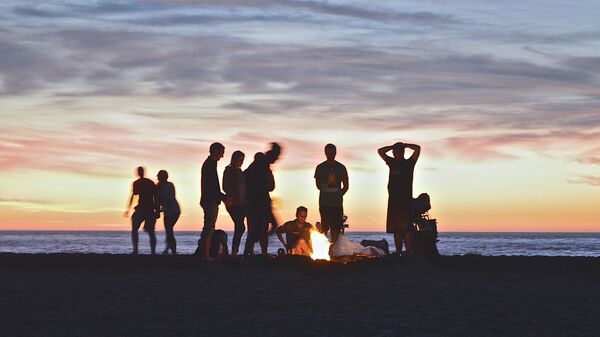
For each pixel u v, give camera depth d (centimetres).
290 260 1557
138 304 1121
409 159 1650
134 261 1619
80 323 984
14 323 984
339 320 1002
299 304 1118
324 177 1650
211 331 934
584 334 911
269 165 1634
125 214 1923
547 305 1110
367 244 1788
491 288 1266
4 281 1351
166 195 1877
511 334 914
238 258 1609
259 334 916
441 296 1187
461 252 5806
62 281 1349
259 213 1611
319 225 1741
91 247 6631
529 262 1614
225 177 1592
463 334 916
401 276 1386
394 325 969
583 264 1587
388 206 1652
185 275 1413
